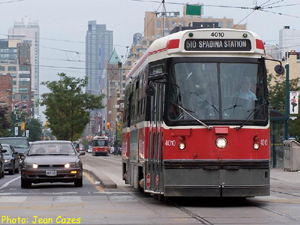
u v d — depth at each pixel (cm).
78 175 2938
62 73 9825
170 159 1903
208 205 2016
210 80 1922
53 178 2889
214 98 1909
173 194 1891
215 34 1944
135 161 2414
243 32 1952
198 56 1938
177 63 1936
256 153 1906
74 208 1909
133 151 2489
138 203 2084
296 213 1772
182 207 1948
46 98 9800
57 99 9731
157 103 2030
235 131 1897
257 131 1911
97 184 3234
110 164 7494
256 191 1897
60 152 3097
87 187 3003
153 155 2048
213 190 1883
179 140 1900
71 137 9938
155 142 2027
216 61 1934
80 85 9862
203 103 1906
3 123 12950
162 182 1939
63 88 9750
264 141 1922
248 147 1900
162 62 1991
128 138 2739
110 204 2047
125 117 2917
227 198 2266
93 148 14750
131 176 2538
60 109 9806
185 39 1936
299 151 4684
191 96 1914
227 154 1889
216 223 1548
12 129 14962
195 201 2152
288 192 2673
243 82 1930
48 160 2927
